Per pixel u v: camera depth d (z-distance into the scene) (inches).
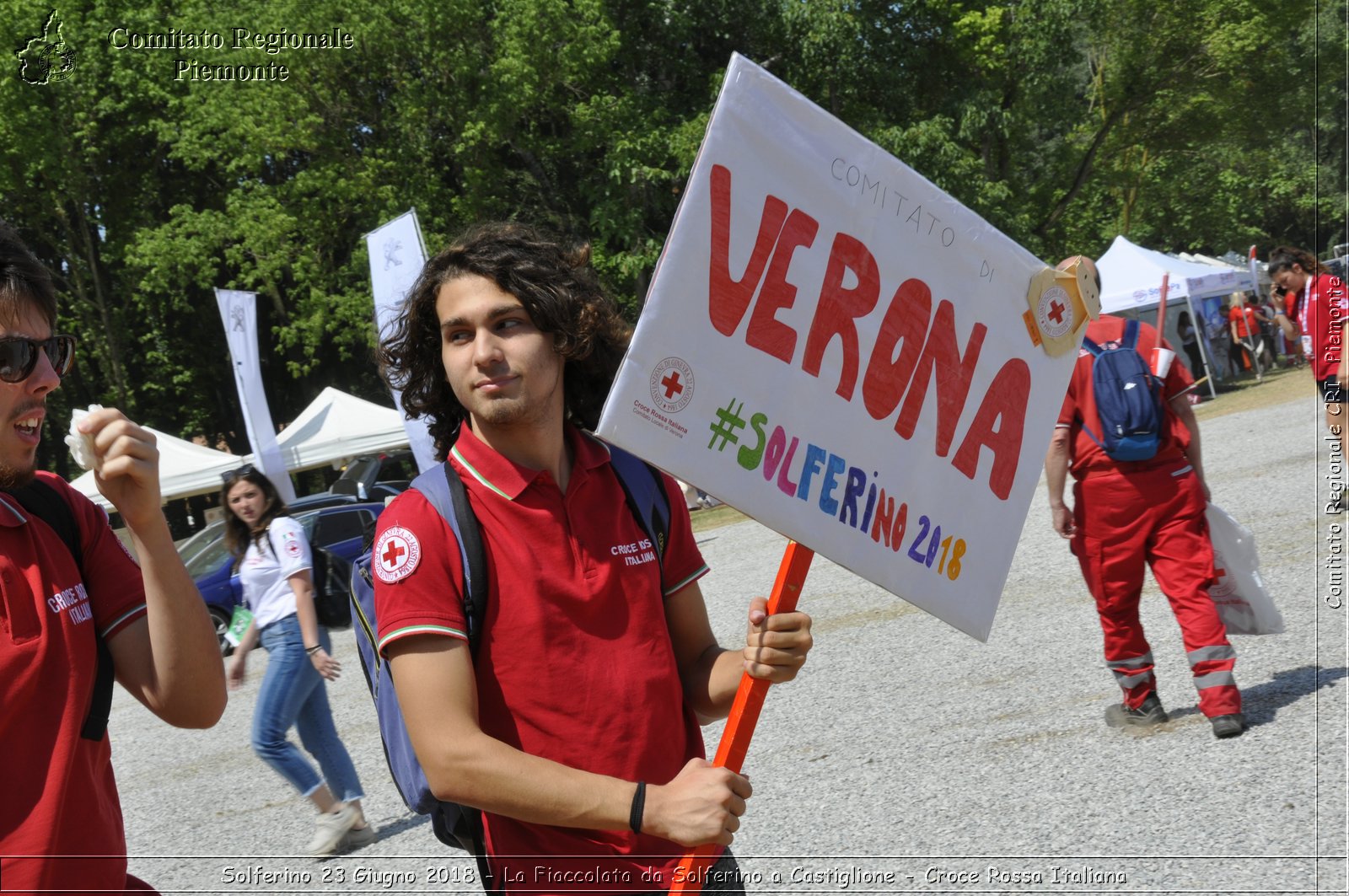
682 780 68.2
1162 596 261.4
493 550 71.1
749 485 70.0
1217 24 986.1
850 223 74.4
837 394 73.8
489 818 74.0
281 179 1074.1
